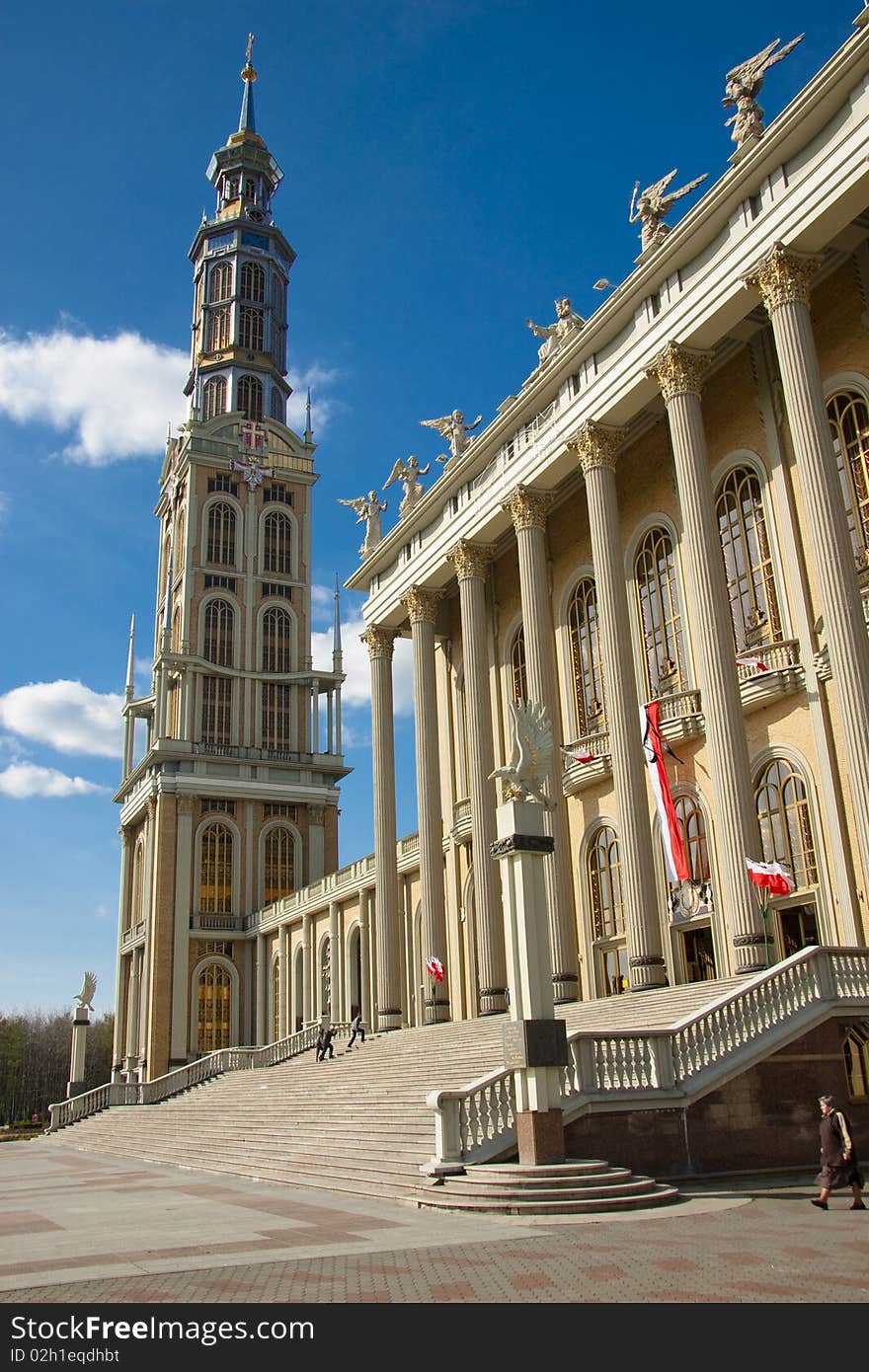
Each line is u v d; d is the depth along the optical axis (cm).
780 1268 924
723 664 2422
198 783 6969
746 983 1906
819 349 2656
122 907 7688
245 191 8756
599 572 2905
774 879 2286
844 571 2134
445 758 4303
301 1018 6181
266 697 7419
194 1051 6581
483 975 3322
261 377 8244
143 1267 1015
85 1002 5872
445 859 4172
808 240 2383
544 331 3453
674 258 2712
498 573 4009
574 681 3497
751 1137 1666
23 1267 1036
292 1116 2708
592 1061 1609
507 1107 1630
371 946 5425
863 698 2058
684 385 2695
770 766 2655
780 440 2731
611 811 3200
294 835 7238
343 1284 903
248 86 9156
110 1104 4978
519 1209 1345
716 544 2550
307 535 7931
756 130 2461
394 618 4341
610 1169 1473
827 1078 1756
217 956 6794
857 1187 1309
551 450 3212
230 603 7494
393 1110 2255
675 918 2902
